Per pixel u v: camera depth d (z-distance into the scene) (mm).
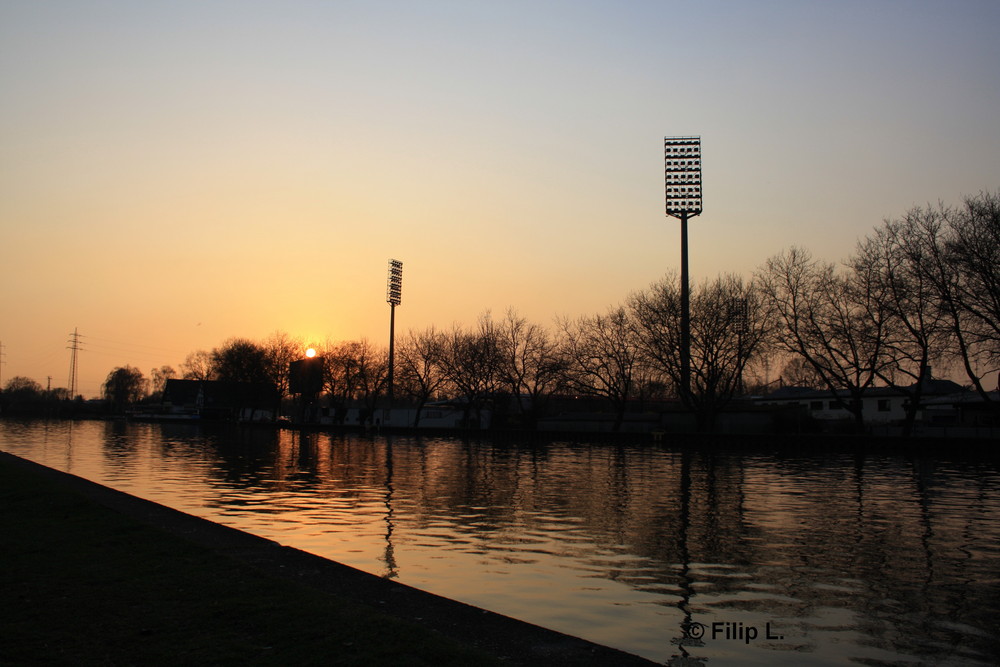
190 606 10891
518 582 16812
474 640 9891
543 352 105125
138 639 9469
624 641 12703
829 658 11961
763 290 76062
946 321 62938
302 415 148750
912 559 19812
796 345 74500
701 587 16500
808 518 27281
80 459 54750
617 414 103562
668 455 66125
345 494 34000
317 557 14867
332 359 143125
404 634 9648
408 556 19641
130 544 15492
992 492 36250
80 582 12305
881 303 67000
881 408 97312
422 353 117062
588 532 23766
